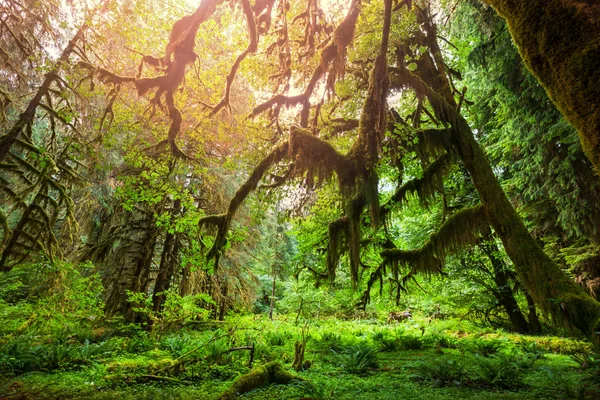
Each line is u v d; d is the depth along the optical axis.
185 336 9.66
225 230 8.60
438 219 14.09
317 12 9.19
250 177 8.84
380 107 7.24
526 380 6.29
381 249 11.03
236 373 6.62
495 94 12.35
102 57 9.85
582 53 2.17
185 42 7.02
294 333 12.90
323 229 10.91
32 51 10.16
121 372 6.34
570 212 10.48
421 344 11.59
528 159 11.36
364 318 22.66
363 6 9.20
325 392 5.50
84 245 13.09
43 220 11.07
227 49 8.84
